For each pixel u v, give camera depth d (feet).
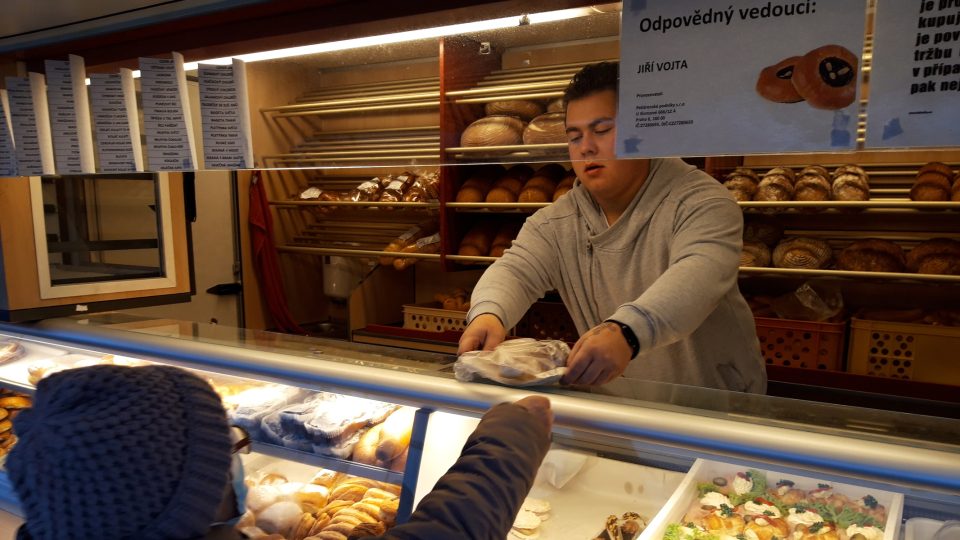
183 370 2.20
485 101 3.90
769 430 3.05
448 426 3.71
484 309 4.61
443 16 3.58
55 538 1.83
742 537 3.33
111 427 1.83
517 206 9.39
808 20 2.38
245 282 11.84
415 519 2.35
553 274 5.54
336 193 11.58
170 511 1.87
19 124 5.39
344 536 3.87
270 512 4.24
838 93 2.39
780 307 8.54
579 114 3.55
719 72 2.57
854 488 3.33
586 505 3.74
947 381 7.41
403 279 12.26
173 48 4.64
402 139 4.31
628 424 3.27
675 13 2.61
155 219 6.29
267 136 4.62
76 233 5.92
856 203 7.48
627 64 2.75
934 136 2.27
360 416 4.45
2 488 5.14
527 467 2.67
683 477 3.52
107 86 4.80
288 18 4.10
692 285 3.94
